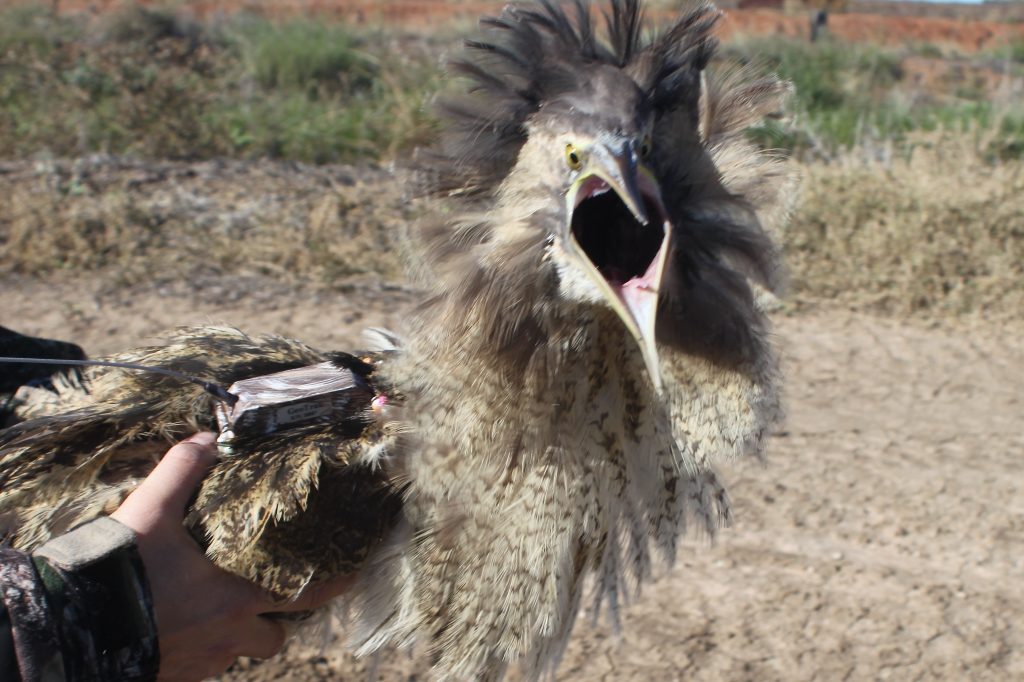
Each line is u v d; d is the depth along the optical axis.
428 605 0.82
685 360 0.82
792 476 1.57
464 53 0.85
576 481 0.81
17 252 2.26
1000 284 2.29
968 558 1.38
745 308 0.83
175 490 0.76
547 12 0.85
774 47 4.73
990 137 2.91
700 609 1.28
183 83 3.51
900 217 2.43
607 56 0.85
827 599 1.30
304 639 0.95
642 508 0.85
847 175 2.60
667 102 0.83
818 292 2.29
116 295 2.13
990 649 1.22
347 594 0.87
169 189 2.74
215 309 2.07
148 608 0.67
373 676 0.94
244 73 3.91
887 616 1.27
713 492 0.90
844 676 1.19
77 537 0.67
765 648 1.22
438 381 0.80
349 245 2.40
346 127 3.38
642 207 0.77
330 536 0.81
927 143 2.99
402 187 0.86
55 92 3.39
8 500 0.82
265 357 0.89
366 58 4.11
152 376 0.87
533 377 0.79
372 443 0.82
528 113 0.83
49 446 0.83
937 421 1.76
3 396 0.89
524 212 0.81
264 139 3.25
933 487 1.55
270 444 0.81
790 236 2.39
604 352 0.81
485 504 0.80
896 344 2.06
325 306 2.12
